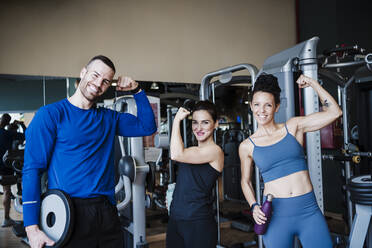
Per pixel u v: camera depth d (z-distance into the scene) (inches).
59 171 52.2
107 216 54.6
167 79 156.1
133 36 149.0
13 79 124.2
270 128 62.2
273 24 189.8
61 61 133.1
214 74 109.7
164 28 156.7
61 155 52.3
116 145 128.2
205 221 61.6
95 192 53.6
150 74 152.1
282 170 59.4
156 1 155.3
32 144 50.3
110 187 57.5
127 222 107.8
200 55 165.8
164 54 156.2
